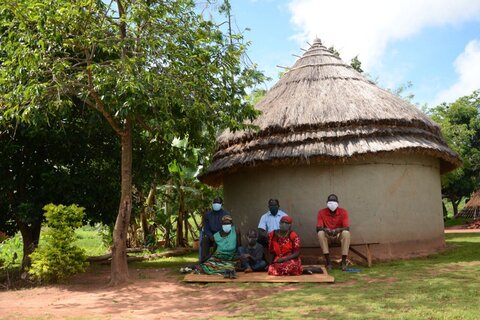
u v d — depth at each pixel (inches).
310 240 346.9
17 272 363.6
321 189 349.1
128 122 299.6
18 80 287.3
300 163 343.0
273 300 219.0
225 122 301.9
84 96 297.3
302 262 337.4
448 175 868.0
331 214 317.1
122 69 269.6
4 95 281.3
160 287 271.3
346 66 419.2
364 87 387.5
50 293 267.4
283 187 358.3
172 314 201.9
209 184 463.8
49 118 326.0
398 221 352.5
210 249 319.3
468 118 1117.1
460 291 220.1
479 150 1110.4
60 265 296.2
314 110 361.7
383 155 346.9
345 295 223.3
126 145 299.9
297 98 381.1
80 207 330.0
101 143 363.3
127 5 281.3
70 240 304.3
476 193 1190.3
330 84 388.5
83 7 263.4
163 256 469.4
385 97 384.2
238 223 386.0
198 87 287.4
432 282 244.8
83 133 347.9
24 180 348.2
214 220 322.3
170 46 279.4
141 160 382.3
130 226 564.4
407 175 362.9
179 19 293.0
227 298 232.8
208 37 301.1
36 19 251.0
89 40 269.1
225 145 403.5
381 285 245.8
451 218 1212.5
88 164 364.2
